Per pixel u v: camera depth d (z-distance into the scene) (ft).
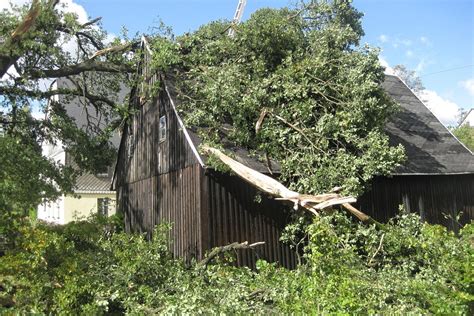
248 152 38.09
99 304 25.05
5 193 30.89
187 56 44.04
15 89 47.42
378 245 31.01
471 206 49.42
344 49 42.09
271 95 38.55
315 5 46.65
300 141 36.47
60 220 87.66
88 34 52.90
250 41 42.55
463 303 26.43
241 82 39.83
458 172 47.29
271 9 47.47
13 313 24.34
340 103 37.14
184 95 41.14
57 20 47.24
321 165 34.68
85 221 37.35
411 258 30.53
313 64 38.58
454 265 28.30
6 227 28.78
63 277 26.71
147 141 48.37
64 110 52.75
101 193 90.84
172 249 40.27
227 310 23.06
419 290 25.48
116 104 53.36
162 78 43.86
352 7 48.98
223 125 40.06
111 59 50.49
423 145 50.14
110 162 54.95
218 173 36.68
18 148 36.17
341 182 34.30
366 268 28.66
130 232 52.26
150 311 25.17
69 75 51.62
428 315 23.89
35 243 27.32
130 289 28.02
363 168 34.81
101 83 55.83
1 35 45.62
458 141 53.72
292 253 37.93
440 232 31.37
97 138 52.11
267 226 37.47
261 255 36.70
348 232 30.53
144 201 48.44
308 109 36.78
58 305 25.66
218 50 43.73
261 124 37.47
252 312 23.89
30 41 43.24
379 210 42.52
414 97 60.23
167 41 44.78
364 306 23.34
